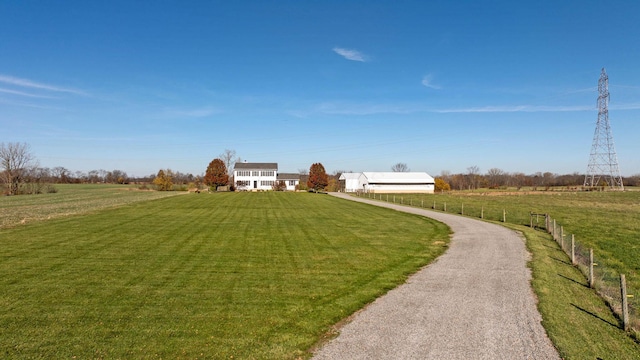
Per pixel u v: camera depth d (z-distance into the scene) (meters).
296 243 18.83
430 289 11.44
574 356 7.27
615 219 32.28
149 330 8.29
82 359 7.00
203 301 10.19
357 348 7.51
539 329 8.48
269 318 9.05
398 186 88.19
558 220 31.50
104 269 13.27
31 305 9.70
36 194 65.44
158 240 18.95
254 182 99.88
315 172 86.31
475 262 15.03
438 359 7.05
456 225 26.42
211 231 22.28
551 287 11.76
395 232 22.84
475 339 7.93
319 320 8.95
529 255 16.44
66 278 12.10
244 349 7.48
